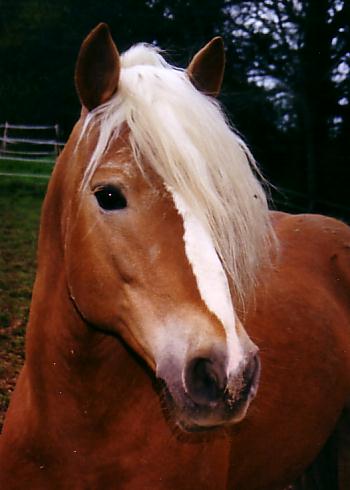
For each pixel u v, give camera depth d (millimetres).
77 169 1680
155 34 16797
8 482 1803
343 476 2617
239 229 1521
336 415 2451
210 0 15359
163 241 1466
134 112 1562
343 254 2688
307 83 15117
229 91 15078
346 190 14703
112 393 1732
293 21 15281
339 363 2391
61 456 1761
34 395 1812
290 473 2318
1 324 5434
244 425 2002
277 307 2268
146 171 1507
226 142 1559
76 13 17688
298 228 2707
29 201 10266
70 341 1744
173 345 1415
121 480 1745
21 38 19141
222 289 1408
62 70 17672
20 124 17578
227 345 1360
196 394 1377
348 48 15430
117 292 1560
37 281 1920
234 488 2125
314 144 14977
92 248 1584
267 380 2084
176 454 1761
